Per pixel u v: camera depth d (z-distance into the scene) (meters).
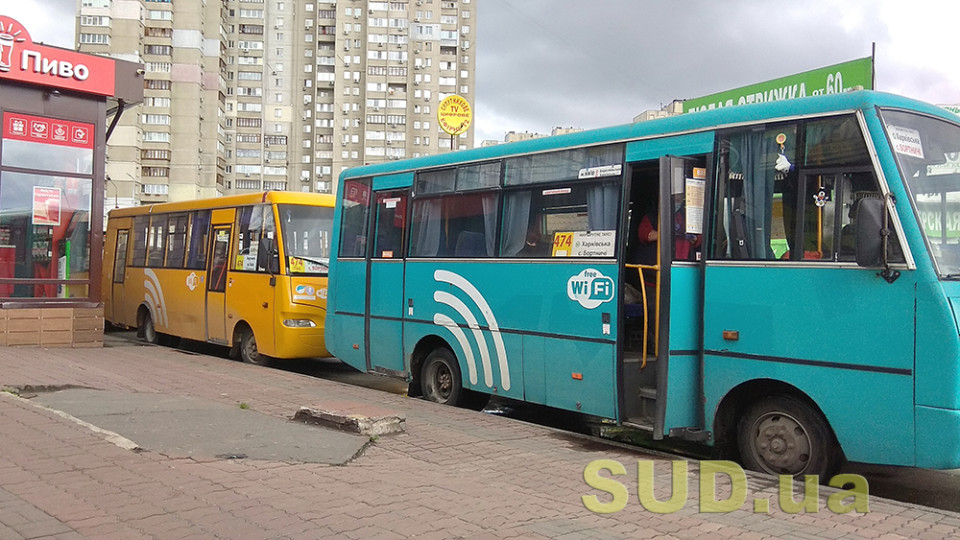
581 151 8.46
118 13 65.69
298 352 13.16
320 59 86.19
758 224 6.88
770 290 6.73
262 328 13.55
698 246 7.32
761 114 6.95
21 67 13.39
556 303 8.55
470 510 5.33
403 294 10.76
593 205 8.25
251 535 4.66
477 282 9.59
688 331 7.26
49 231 14.05
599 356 8.02
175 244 16.52
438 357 10.28
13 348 13.19
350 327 11.71
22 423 7.31
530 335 8.84
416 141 84.94
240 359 14.77
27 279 13.81
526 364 8.89
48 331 13.95
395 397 10.41
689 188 7.36
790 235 6.65
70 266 14.33
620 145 8.05
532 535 4.86
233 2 85.69
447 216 10.19
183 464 6.20
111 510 5.03
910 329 5.90
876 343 6.07
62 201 14.19
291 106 87.12
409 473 6.32
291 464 6.39
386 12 84.81
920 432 5.82
